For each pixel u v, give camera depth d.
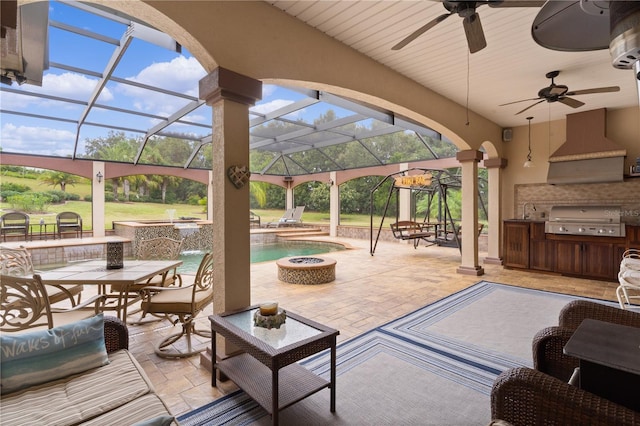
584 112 5.92
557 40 1.80
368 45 3.55
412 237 8.41
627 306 4.12
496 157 6.90
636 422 1.06
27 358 1.56
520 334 3.31
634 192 5.70
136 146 9.61
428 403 2.18
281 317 2.19
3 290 2.35
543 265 6.09
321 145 10.95
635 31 1.31
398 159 10.97
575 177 5.83
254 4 2.75
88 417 1.36
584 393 1.20
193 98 6.25
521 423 1.29
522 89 4.81
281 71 2.93
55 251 7.90
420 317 3.81
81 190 10.96
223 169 2.58
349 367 2.65
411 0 2.81
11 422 1.31
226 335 2.20
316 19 3.08
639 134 5.63
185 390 2.33
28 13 2.41
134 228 9.27
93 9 3.50
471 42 2.69
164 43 3.80
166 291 3.20
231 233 2.62
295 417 2.04
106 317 1.99
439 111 4.99
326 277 5.51
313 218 14.95
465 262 6.12
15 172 9.85
